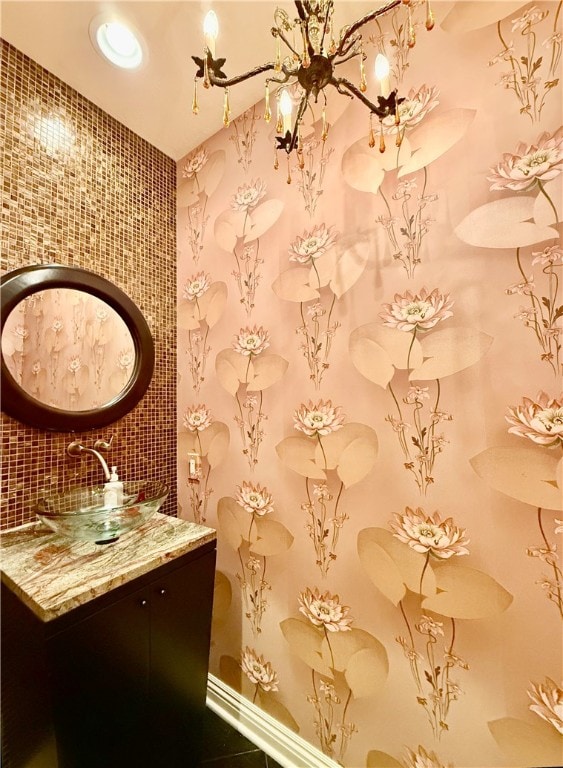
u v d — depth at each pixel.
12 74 1.09
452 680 0.89
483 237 0.86
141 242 1.48
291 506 1.20
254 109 1.34
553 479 0.77
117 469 1.36
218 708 1.38
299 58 0.68
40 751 0.80
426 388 0.94
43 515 0.94
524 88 0.82
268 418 1.27
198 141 1.53
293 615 1.19
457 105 0.90
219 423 1.43
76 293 1.23
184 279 1.60
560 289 0.77
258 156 1.32
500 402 0.84
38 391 1.11
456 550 0.89
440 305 0.92
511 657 0.82
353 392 1.07
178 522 1.23
